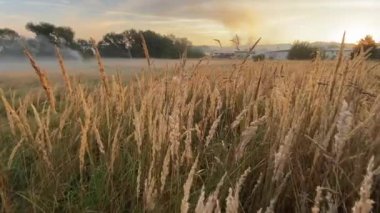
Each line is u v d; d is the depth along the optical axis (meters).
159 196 2.12
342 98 2.53
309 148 2.40
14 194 2.62
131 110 3.40
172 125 2.21
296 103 2.49
